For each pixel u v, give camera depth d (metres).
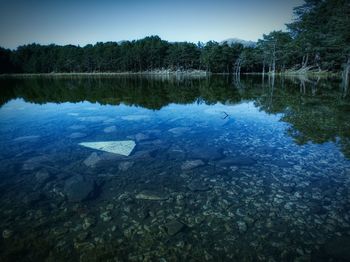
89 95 25.23
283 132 10.32
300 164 7.12
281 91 25.11
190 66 112.38
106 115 14.63
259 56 85.06
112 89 31.66
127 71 119.69
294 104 16.92
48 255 3.91
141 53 111.25
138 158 7.74
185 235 4.31
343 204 5.16
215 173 6.67
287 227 4.48
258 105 17.11
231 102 18.81
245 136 9.89
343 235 4.24
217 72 104.56
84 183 6.08
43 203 5.36
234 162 7.30
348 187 5.83
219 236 4.27
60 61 123.81
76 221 4.74
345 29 42.62
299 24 67.88
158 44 114.88
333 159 7.42
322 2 60.72
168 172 6.77
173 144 9.05
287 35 77.44
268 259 3.78
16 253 3.97
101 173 6.77
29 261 3.80
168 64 115.12
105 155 7.97
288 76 57.59
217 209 5.05
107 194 5.69
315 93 22.38
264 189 5.80
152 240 4.20
